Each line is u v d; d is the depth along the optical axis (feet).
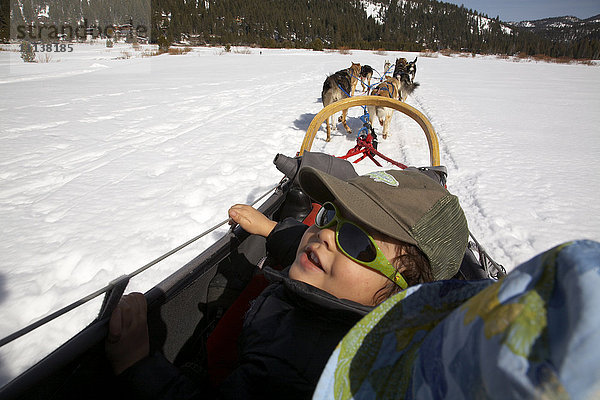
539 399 0.95
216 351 4.23
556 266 1.16
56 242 10.37
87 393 3.07
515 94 44.83
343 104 8.95
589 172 17.26
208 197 13.56
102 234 10.80
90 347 2.97
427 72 73.82
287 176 7.41
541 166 17.95
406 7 464.24
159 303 3.83
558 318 1.05
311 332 3.23
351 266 3.16
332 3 404.57
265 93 38.99
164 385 3.18
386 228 2.96
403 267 3.10
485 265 5.05
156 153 18.42
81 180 14.80
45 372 2.62
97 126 23.11
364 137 12.95
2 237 10.55
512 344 1.07
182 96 35.22
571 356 0.94
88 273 9.16
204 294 4.95
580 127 27.22
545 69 103.96
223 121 25.86
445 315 1.87
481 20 493.77
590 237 11.40
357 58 114.32
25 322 7.61
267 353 3.20
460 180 16.20
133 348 3.31
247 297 4.83
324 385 1.82
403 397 1.64
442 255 3.13
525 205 13.53
